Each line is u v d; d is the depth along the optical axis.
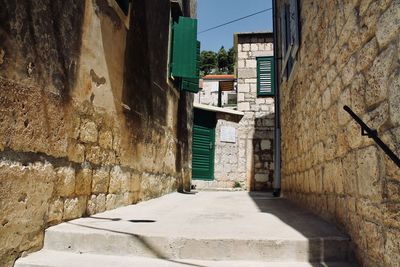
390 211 1.70
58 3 2.70
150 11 5.37
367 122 2.03
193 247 2.32
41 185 2.46
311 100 3.79
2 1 2.07
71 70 2.90
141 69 4.89
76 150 2.99
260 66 10.80
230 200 5.71
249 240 2.30
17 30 2.21
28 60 2.32
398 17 1.59
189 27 6.96
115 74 3.89
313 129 3.72
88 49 3.21
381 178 1.81
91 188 3.28
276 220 3.22
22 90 2.26
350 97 2.36
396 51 1.62
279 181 6.92
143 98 4.96
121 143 4.06
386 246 1.74
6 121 2.11
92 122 3.29
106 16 3.63
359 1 2.15
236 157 10.39
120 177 4.03
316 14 3.47
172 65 6.70
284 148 6.50
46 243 2.47
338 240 2.29
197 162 10.06
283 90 6.64
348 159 2.42
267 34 10.93
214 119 10.54
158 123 5.83
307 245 2.28
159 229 2.63
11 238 2.14
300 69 4.53
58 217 2.70
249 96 10.71
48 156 2.56
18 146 2.22
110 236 2.40
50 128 2.58
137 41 4.71
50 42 2.59
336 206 2.77
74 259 2.23
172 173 7.01
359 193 2.16
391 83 1.68
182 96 8.05
